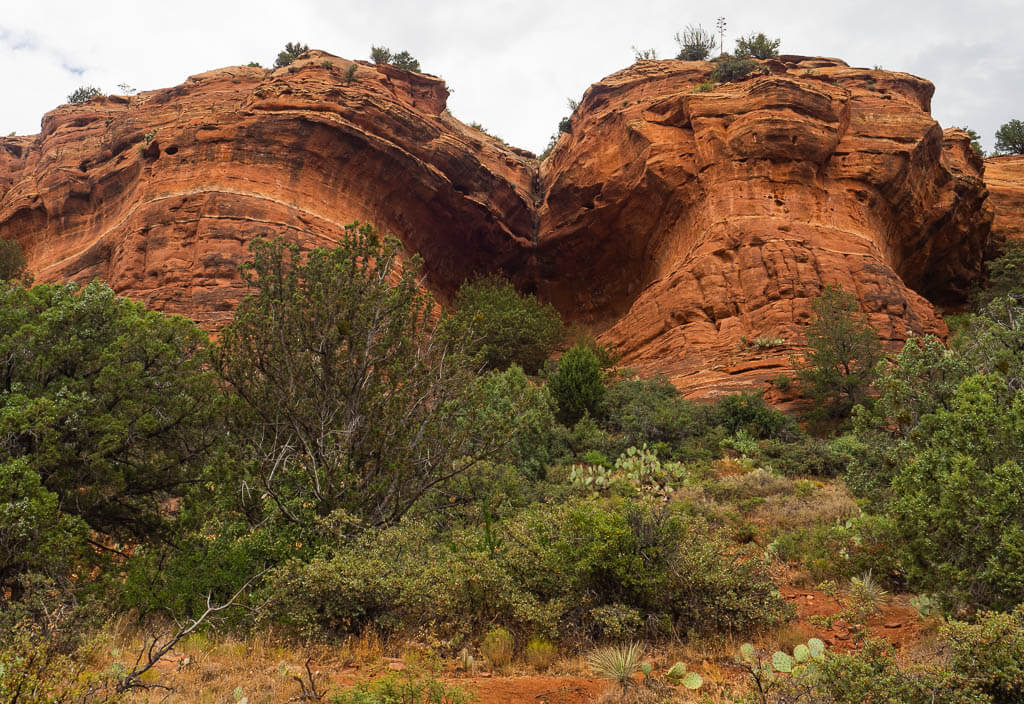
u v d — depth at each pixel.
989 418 6.68
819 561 8.73
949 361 11.00
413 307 11.70
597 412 22.44
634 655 5.62
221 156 34.53
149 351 11.05
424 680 5.10
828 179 34.91
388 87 42.91
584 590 6.98
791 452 17.73
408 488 10.59
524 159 54.50
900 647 6.19
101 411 10.23
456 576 6.91
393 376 10.91
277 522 9.38
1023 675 4.31
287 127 35.22
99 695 4.47
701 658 6.16
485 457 11.24
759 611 6.79
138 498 10.99
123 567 8.90
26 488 7.70
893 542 7.31
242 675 5.54
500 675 5.86
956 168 41.41
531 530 8.01
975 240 44.59
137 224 33.09
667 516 7.46
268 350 10.67
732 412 21.55
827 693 4.41
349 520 9.05
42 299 11.58
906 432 10.21
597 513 7.48
